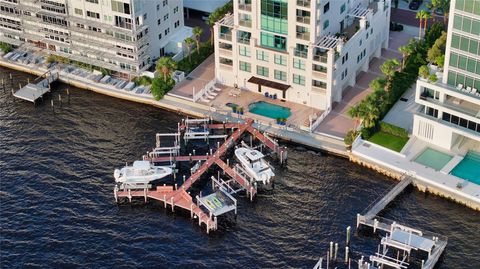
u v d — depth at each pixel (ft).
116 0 612.70
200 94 617.21
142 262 478.18
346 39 598.34
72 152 574.97
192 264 476.54
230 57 616.80
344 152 557.33
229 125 587.27
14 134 593.83
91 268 474.90
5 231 503.20
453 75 533.14
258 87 617.21
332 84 585.22
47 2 647.97
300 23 574.97
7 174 553.23
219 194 519.60
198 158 558.97
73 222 510.58
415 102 574.97
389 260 472.44
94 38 642.63
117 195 525.75
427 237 481.87
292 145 573.74
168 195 522.88
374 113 556.10
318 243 489.67
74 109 620.90
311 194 529.86
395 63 588.50
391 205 516.32
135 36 620.49
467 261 474.90
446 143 547.49
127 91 629.51
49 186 542.16
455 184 519.60
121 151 574.97
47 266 476.95
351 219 506.89
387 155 547.49
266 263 476.95
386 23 650.02
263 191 533.55
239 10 595.06
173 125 601.21
